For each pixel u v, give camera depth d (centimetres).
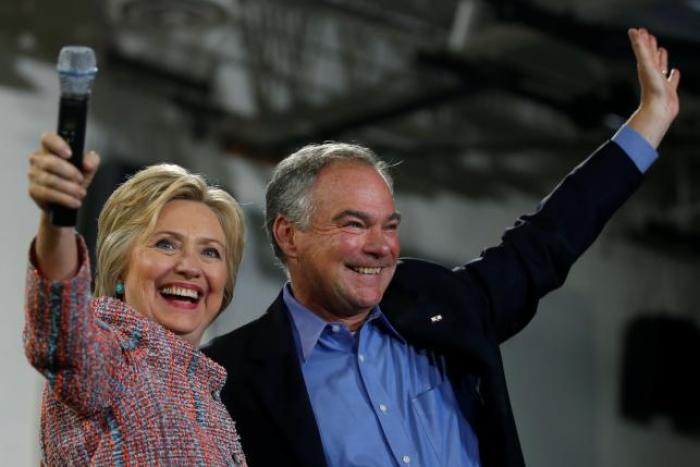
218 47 2539
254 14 2497
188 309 708
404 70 2698
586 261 3075
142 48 2455
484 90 2689
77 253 571
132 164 2438
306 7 2519
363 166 874
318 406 830
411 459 818
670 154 3119
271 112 2652
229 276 739
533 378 2953
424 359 864
